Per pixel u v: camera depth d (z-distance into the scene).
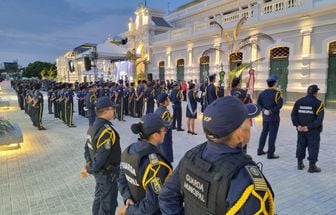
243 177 1.21
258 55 18.55
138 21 32.75
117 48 24.75
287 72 17.06
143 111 13.78
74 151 7.51
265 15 17.81
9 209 4.20
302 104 5.30
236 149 1.35
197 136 9.08
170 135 5.71
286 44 16.81
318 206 4.04
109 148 3.09
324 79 15.11
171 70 27.88
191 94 9.24
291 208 3.99
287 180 5.03
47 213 4.04
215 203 1.24
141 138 2.28
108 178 3.19
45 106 20.42
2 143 7.37
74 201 4.41
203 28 23.59
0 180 5.42
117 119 13.09
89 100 10.15
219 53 21.83
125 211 2.20
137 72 31.41
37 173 5.80
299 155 5.54
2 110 18.33
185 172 1.46
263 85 18.28
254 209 1.17
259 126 10.41
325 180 4.99
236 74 12.04
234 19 20.30
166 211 1.60
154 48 30.39
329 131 9.23
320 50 15.15
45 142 8.69
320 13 14.75
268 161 6.17
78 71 33.12
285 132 9.25
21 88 18.44
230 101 1.35
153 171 2.04
